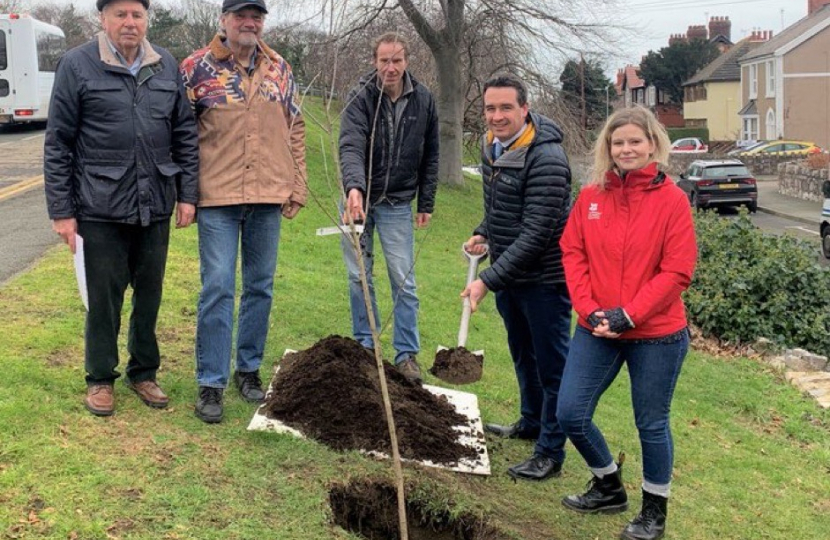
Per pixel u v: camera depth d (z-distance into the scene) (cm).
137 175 397
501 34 2141
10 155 1756
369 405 441
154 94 400
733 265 1048
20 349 486
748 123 5722
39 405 401
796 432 664
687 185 3070
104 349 411
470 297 426
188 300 657
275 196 441
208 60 427
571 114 2238
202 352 432
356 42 1833
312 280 846
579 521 416
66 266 742
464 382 581
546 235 420
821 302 993
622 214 377
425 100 525
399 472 331
